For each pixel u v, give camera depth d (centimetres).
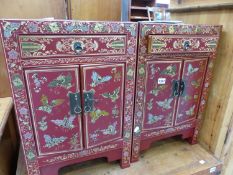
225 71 110
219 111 117
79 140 93
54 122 85
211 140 125
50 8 165
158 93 103
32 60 73
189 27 95
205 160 119
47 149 89
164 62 97
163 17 162
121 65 88
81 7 180
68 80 80
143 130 108
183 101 113
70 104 85
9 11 152
